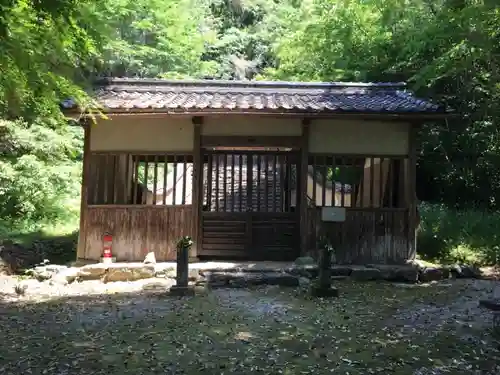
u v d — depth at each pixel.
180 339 5.77
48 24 4.52
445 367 4.95
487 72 11.45
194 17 21.64
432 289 8.77
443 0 9.20
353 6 15.94
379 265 10.01
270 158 11.55
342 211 10.23
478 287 8.80
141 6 18.12
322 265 8.21
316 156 10.37
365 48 16.25
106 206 10.29
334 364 5.01
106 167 10.49
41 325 6.36
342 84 12.21
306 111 9.54
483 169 14.34
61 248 11.85
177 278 8.34
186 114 9.60
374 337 5.92
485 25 8.12
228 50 23.77
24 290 8.41
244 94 11.73
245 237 10.39
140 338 5.79
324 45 17.34
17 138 13.03
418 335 6.02
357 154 10.38
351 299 7.94
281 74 19.38
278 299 7.92
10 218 13.70
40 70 4.70
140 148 10.36
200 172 10.35
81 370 4.77
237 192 11.00
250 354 5.28
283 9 21.52
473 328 6.31
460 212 13.38
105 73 17.95
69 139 14.12
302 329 6.22
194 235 10.26
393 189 10.96
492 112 12.77
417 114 9.62
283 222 10.41
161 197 13.30
